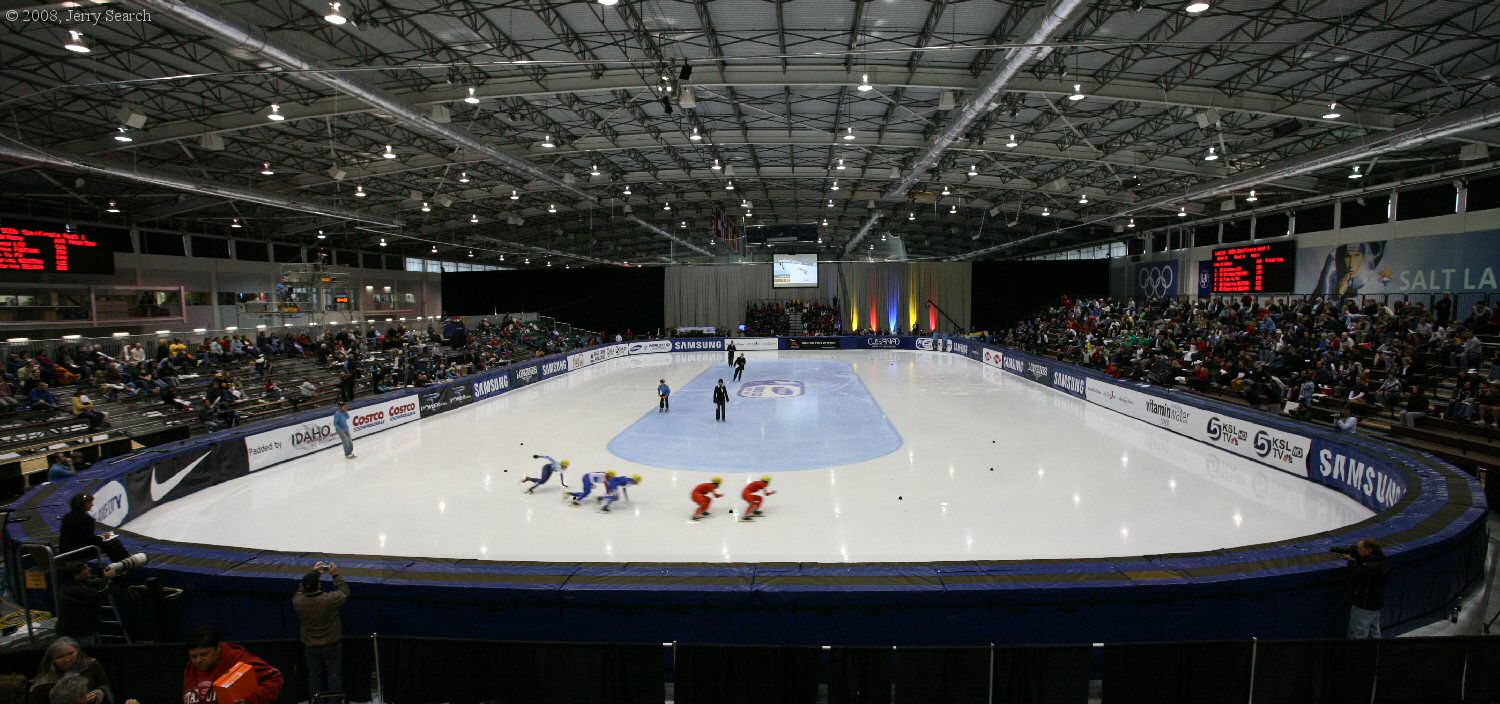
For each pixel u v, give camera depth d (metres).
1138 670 5.31
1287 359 20.64
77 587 6.35
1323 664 5.31
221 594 6.85
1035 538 10.05
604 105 21.89
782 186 36.72
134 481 11.49
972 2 14.74
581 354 36.62
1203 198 27.50
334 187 29.83
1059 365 25.69
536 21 15.58
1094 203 36.22
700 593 6.37
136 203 29.00
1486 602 7.73
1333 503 11.59
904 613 6.30
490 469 14.83
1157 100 18.44
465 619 6.59
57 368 20.27
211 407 19.95
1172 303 36.03
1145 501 11.76
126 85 14.57
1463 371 17.89
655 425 19.73
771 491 12.52
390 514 11.66
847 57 18.00
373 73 18.08
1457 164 23.17
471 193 31.86
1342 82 17.25
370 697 5.90
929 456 15.29
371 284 48.34
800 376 31.41
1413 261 24.91
